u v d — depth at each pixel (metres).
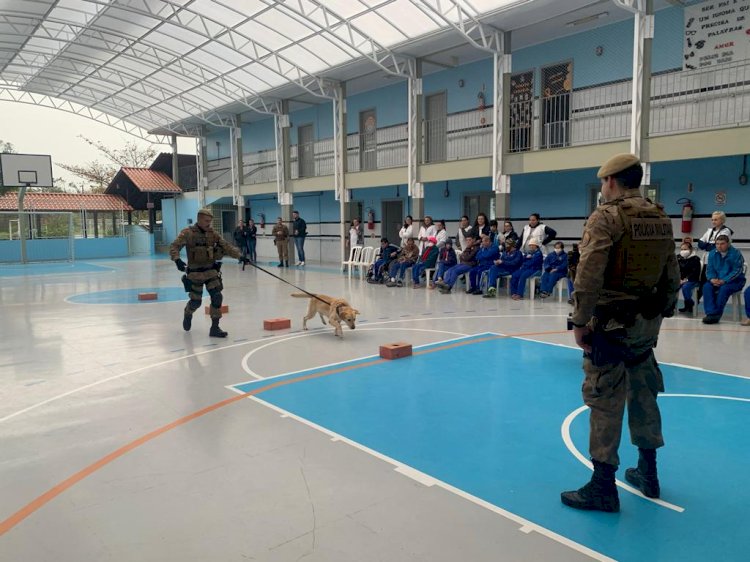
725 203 12.30
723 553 2.94
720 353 7.30
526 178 16.25
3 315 10.95
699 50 12.36
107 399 5.67
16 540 3.14
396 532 3.16
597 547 3.00
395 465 4.05
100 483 3.82
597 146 12.45
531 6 12.45
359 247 17.50
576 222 15.19
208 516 3.37
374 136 20.72
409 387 6.00
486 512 3.38
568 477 3.85
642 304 3.24
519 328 9.24
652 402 3.47
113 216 33.72
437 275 14.12
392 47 15.68
